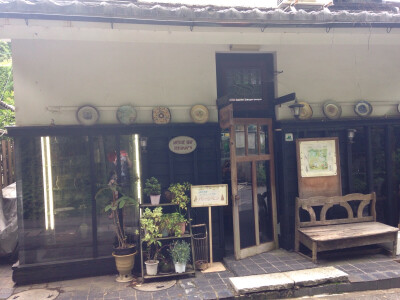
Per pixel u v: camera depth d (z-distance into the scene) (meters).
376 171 6.12
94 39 4.10
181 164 5.39
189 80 5.40
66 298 4.30
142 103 5.24
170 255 4.96
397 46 6.13
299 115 5.72
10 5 3.24
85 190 5.06
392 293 4.38
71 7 3.35
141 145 5.11
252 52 5.71
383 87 6.10
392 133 6.15
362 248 5.54
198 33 4.11
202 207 5.41
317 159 5.80
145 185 5.20
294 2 5.70
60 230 4.98
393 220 6.11
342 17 4.04
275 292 4.30
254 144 5.64
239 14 3.77
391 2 7.00
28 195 4.90
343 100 5.96
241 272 4.77
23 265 4.84
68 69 5.00
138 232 4.99
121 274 4.84
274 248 5.79
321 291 4.39
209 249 5.30
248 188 5.54
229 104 4.90
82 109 4.98
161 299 4.17
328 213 5.91
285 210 5.71
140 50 5.23
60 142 4.98
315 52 5.84
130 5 3.51
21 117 4.86
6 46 12.78
